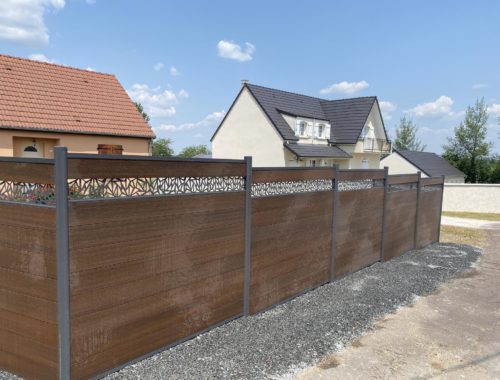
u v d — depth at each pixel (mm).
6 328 3547
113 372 3586
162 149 43969
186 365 3855
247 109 25766
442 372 4180
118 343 3602
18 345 3482
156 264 3885
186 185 4168
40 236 3215
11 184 3400
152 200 3781
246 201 4953
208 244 4480
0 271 3520
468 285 7555
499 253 10938
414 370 4195
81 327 3279
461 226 17344
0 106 12289
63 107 13930
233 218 4797
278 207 5570
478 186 24734
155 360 3879
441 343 4914
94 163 3256
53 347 3258
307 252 6324
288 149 24141
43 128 12562
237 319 5047
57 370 3252
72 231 3139
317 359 4297
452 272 8461
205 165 4348
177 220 4066
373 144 30391
